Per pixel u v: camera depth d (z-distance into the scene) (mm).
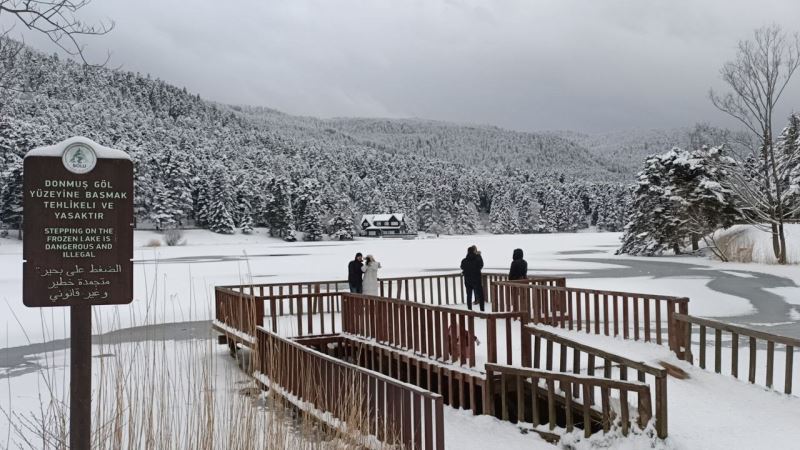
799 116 43469
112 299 4035
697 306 19109
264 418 4879
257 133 189500
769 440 6828
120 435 4094
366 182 157000
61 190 3934
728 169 34875
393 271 33031
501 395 8438
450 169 192750
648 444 6770
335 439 5188
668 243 42781
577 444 7230
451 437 7781
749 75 31984
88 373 4012
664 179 44000
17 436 7012
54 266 3912
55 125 110312
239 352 11727
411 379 10750
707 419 7449
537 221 153875
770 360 8633
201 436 4379
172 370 6988
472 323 8883
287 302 19594
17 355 12977
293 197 109312
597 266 35438
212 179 99500
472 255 14922
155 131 142250
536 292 13188
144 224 98062
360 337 11828
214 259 47156
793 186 39062
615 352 10250
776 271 29609
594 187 177000
